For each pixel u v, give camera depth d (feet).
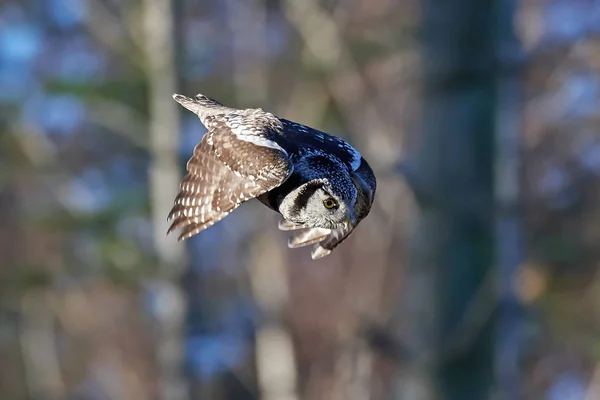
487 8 32.73
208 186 19.04
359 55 63.46
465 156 33.01
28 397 85.10
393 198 66.28
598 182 69.10
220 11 68.74
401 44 57.57
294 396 70.03
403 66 62.44
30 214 61.11
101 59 61.31
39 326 79.20
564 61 64.90
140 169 64.23
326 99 69.51
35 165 64.59
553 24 62.90
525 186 61.67
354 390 62.34
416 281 34.12
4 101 62.69
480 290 33.35
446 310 33.60
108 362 83.10
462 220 33.09
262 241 70.38
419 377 34.12
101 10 59.00
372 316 68.95
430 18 32.99
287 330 70.49
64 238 58.95
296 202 19.77
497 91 33.42
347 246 78.18
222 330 63.05
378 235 76.74
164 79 51.57
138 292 70.90
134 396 82.84
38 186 67.46
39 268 61.31
